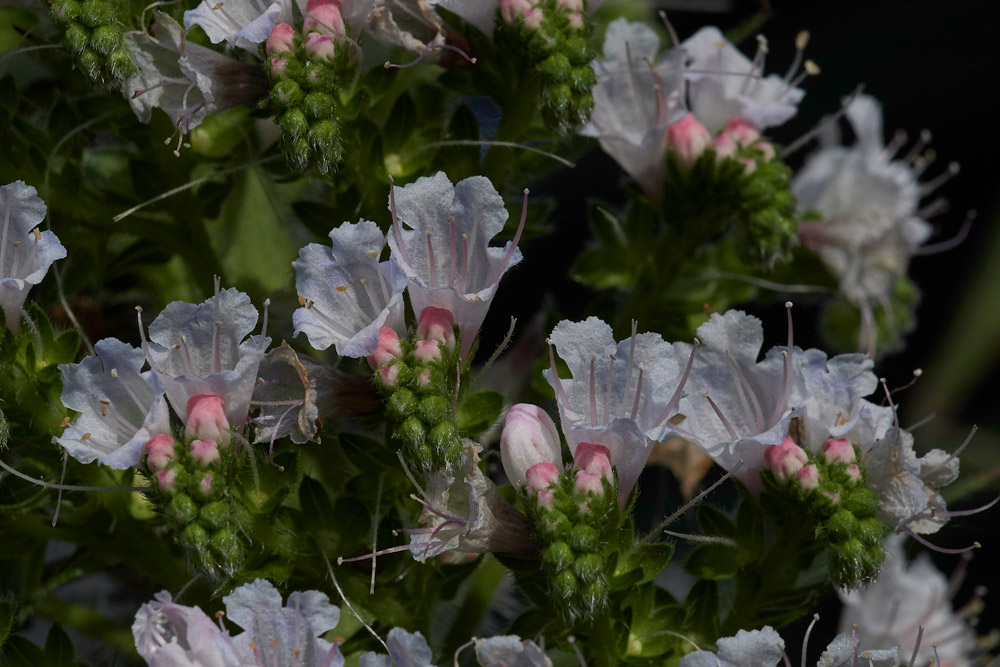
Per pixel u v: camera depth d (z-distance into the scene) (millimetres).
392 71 331
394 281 315
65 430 316
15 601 333
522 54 332
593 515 314
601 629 322
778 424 323
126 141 346
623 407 321
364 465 323
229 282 347
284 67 323
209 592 327
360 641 328
